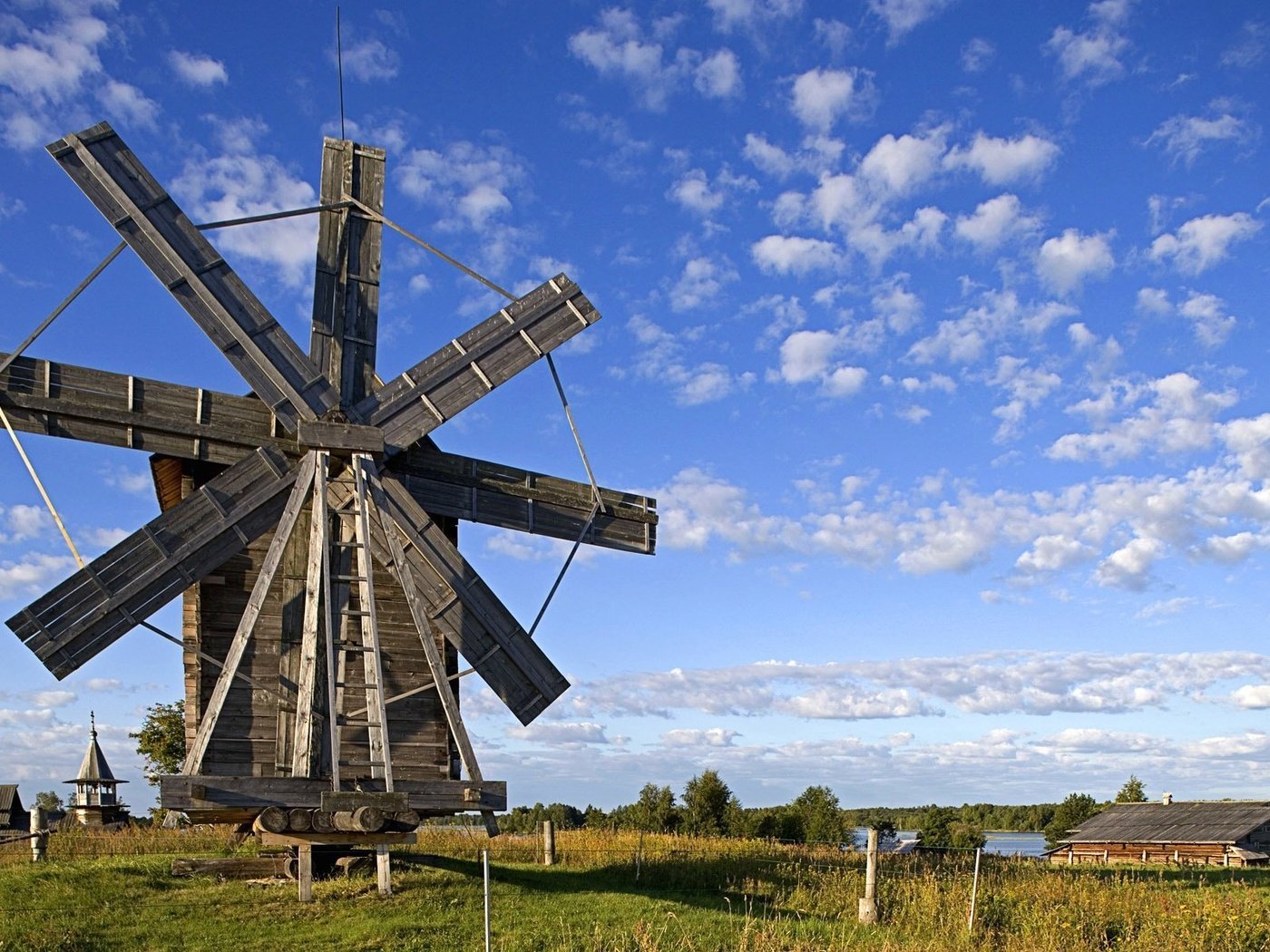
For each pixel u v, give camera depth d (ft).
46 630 56.90
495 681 66.23
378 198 71.15
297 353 65.26
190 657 61.62
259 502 63.00
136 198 62.34
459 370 68.85
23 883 55.06
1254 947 56.95
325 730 62.64
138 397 61.82
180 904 52.90
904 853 89.97
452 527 70.49
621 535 74.38
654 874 70.49
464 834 90.68
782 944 52.19
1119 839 174.09
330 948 46.98
